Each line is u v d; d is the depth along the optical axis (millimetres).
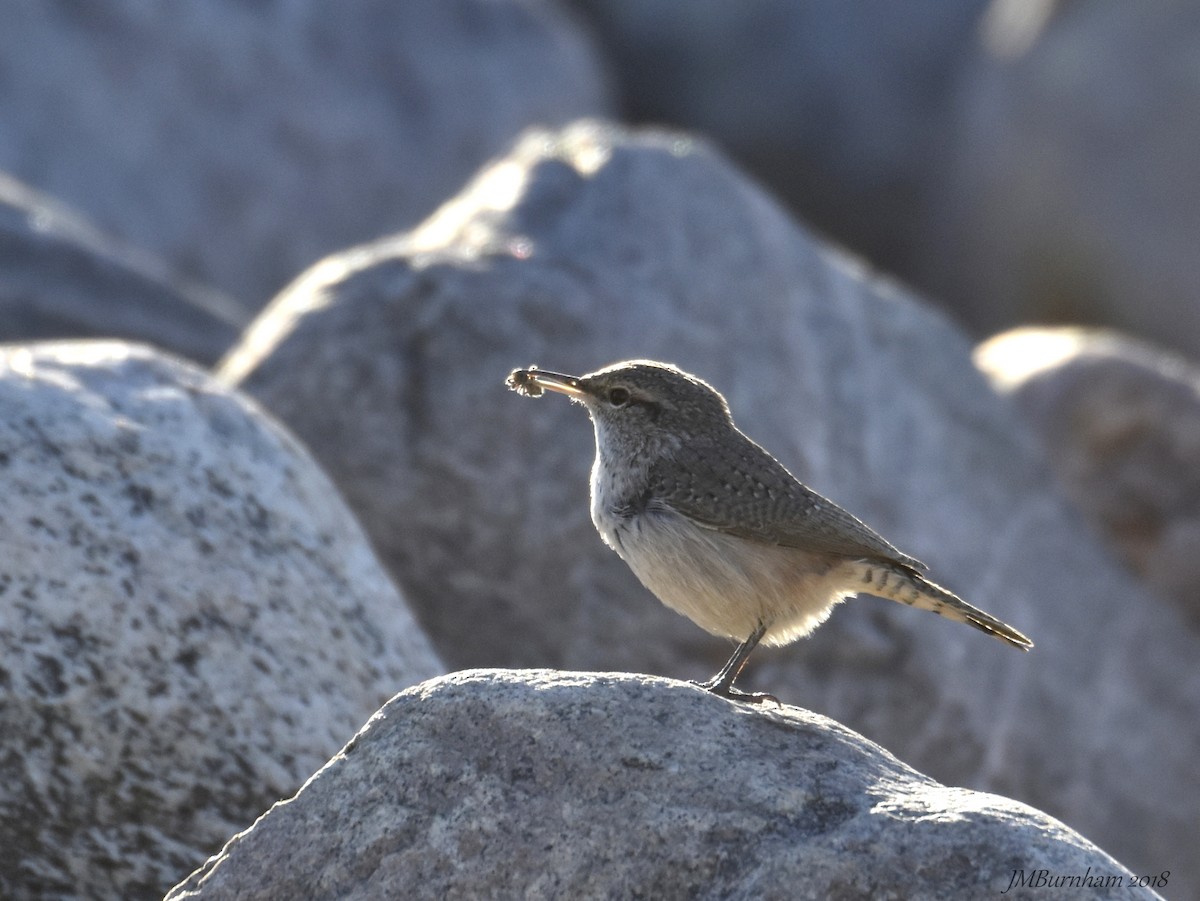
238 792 8492
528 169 14664
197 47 24891
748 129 32438
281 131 25078
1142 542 16656
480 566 12234
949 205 30625
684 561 8453
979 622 8422
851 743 7098
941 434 15141
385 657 9445
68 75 23766
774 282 14406
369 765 6930
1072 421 17078
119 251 18562
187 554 8953
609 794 6688
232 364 13047
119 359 9859
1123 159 27984
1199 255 27297
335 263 13367
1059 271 28672
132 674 8461
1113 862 6270
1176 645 15219
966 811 6430
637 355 13000
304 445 12234
